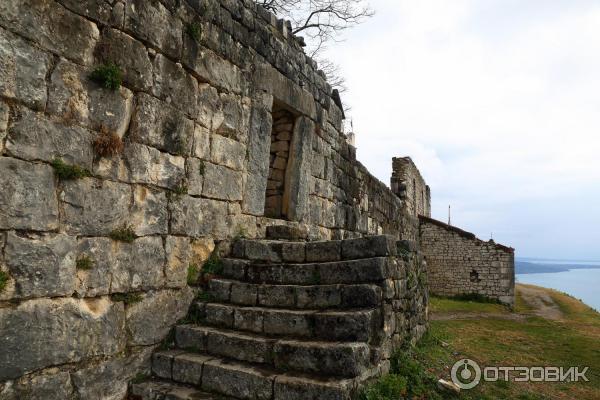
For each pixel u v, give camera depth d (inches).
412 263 228.7
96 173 141.3
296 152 279.7
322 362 136.2
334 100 345.7
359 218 389.4
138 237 157.1
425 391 162.4
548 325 438.0
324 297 165.0
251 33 234.2
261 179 235.1
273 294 173.5
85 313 135.6
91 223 138.9
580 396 200.5
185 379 148.6
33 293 120.1
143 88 160.7
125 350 149.3
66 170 130.3
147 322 158.7
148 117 162.7
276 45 257.4
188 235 182.2
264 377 133.9
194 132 187.9
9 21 117.2
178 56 178.2
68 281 130.3
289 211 272.4
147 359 157.1
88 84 139.5
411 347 201.3
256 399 133.6
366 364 139.8
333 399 123.6
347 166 363.6
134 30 156.9
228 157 210.4
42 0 126.1
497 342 315.3
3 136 115.0
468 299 739.4
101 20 144.4
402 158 749.3
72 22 134.8
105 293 143.0
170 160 173.5
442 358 222.2
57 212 128.3
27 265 119.0
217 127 203.5
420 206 941.8
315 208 299.1
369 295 157.4
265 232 238.5
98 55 143.3
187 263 181.3
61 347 127.3
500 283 728.3
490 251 747.4
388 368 162.7
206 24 196.7
